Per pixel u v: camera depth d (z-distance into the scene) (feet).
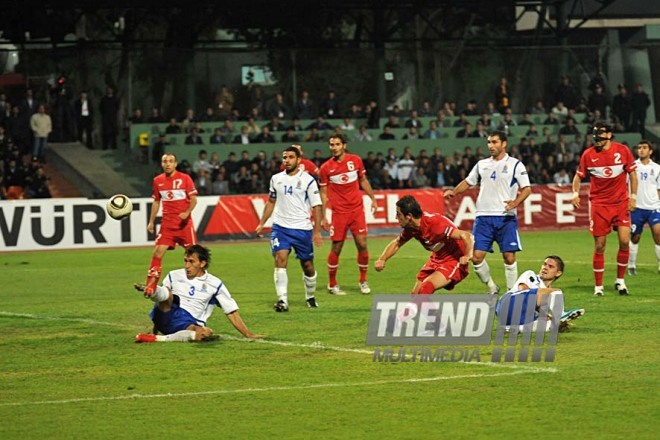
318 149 327.67
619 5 404.16
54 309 138.10
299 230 130.82
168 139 328.49
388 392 82.28
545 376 86.63
